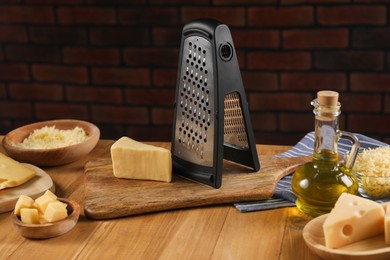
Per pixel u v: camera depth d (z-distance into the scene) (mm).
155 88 3586
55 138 2057
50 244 1546
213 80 1716
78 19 3529
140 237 1566
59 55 3623
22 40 3627
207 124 1749
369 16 3242
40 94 3723
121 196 1713
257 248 1501
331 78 3383
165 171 1786
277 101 3479
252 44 3396
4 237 1582
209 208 1701
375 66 3320
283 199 1726
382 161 1713
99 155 2061
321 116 1584
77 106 3707
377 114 3400
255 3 3322
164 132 3666
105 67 3598
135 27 3488
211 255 1479
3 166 1842
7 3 3562
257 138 3570
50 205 1581
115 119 3691
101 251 1511
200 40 1737
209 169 1757
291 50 3371
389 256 1378
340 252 1387
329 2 3256
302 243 1516
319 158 1622
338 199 1496
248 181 1776
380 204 1514
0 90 3754
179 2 3402
